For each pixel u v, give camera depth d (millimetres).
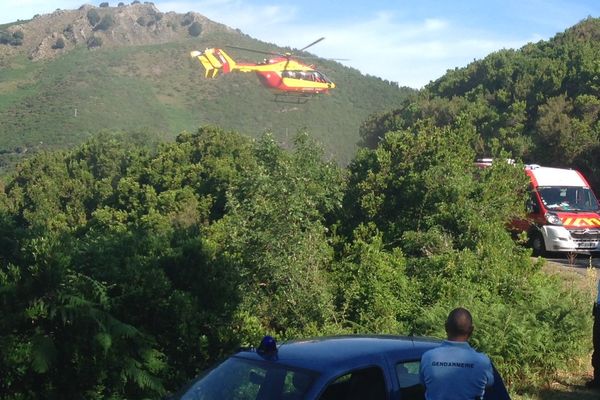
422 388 5398
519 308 11289
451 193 17250
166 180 41656
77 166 59750
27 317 7156
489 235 15656
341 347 5547
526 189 23312
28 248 7645
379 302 12391
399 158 19328
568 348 10703
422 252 16047
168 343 8422
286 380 5160
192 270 9102
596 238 22594
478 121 51594
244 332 9391
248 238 12961
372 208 18500
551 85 48938
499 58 62375
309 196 14430
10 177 62781
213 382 5480
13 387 7207
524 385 10031
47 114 171000
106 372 7453
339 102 175875
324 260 13828
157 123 171875
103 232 9914
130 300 8148
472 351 5301
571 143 39344
